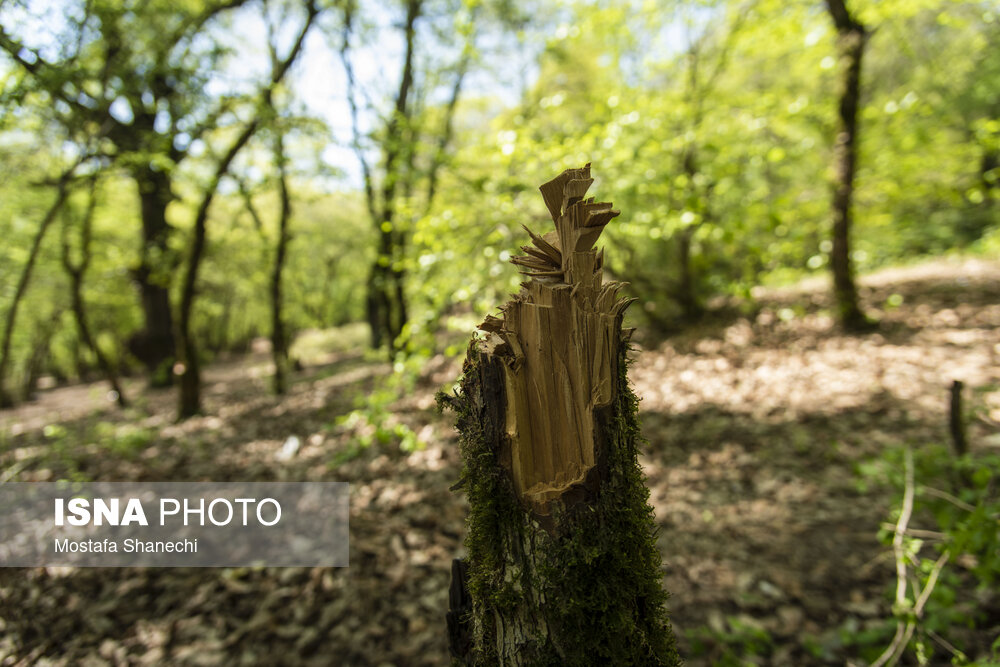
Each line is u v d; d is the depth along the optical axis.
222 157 7.71
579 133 5.11
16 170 6.78
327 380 10.34
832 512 3.41
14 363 15.91
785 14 6.61
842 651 2.45
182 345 8.48
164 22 6.39
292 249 13.99
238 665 2.71
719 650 2.55
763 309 8.35
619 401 1.15
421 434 5.07
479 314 4.07
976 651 2.26
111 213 12.00
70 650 2.88
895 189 6.77
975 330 6.17
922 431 4.09
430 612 2.93
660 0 6.77
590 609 1.10
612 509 1.13
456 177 4.77
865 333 6.72
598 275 1.16
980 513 2.06
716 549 3.23
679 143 5.23
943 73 9.61
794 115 6.32
